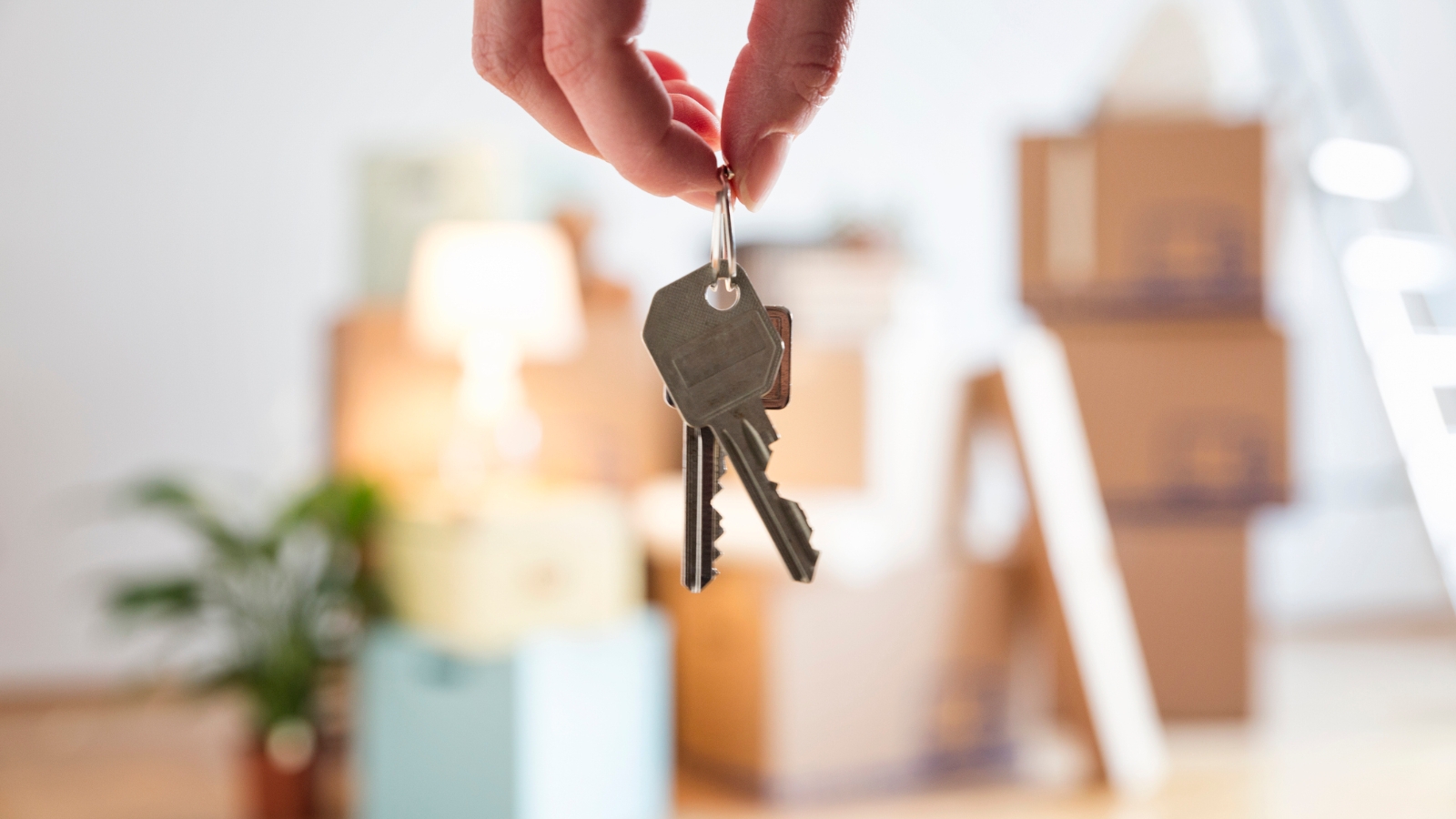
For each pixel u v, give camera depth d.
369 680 2.39
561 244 2.62
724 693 2.55
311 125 3.68
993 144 4.07
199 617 2.54
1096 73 4.12
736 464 0.65
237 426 3.61
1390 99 4.33
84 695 3.46
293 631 2.51
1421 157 4.33
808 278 2.70
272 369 3.64
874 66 4.01
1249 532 2.95
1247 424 2.83
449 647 2.24
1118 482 2.86
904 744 2.55
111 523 3.54
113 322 3.55
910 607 2.56
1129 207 2.82
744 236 2.86
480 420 2.68
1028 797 2.46
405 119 3.73
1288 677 3.51
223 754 2.91
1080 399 2.86
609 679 2.30
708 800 2.46
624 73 0.52
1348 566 4.35
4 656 3.47
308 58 3.68
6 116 3.48
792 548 0.66
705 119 0.63
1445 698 3.23
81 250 3.53
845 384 2.57
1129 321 2.87
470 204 2.77
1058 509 2.60
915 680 2.57
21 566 3.49
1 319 3.48
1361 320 2.19
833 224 3.01
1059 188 2.86
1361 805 2.37
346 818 2.45
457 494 2.54
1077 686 2.52
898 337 2.63
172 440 3.58
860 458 2.55
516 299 2.52
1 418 3.48
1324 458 4.29
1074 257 2.86
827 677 2.48
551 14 0.52
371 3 3.72
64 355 3.52
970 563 2.63
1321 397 4.29
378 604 2.53
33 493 3.50
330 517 2.49
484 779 2.19
